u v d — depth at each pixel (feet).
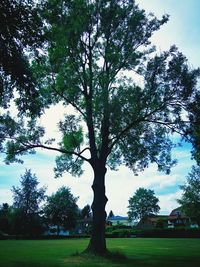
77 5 79.71
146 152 93.04
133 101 82.12
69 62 86.99
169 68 82.84
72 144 96.84
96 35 89.15
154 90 83.30
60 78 87.76
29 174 296.30
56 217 320.29
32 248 125.08
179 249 116.57
